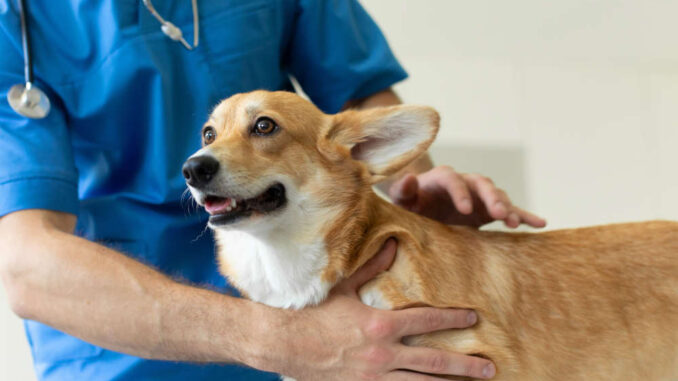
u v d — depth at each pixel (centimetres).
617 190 512
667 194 514
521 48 500
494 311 167
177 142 197
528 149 503
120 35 186
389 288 160
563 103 510
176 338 147
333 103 238
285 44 231
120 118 191
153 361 185
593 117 512
